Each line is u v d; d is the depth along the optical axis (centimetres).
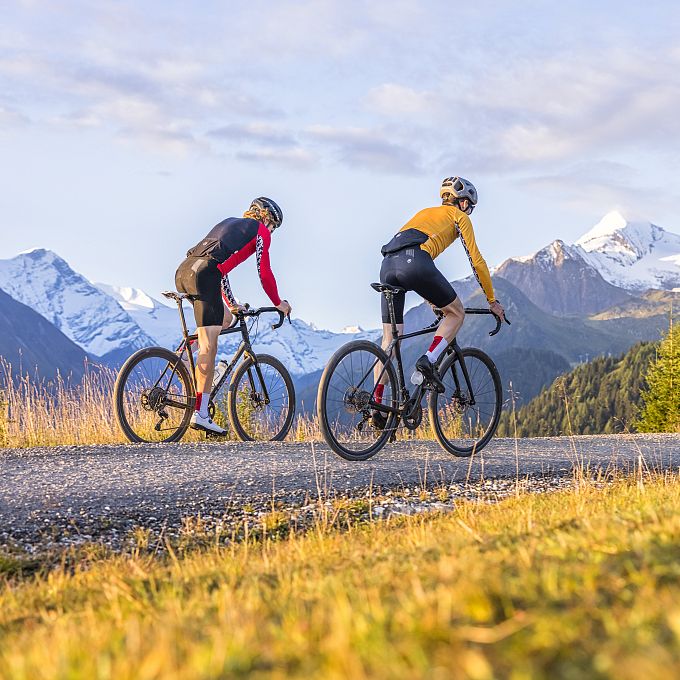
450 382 713
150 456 668
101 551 420
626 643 136
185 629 185
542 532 287
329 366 645
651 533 245
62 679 149
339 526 475
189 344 824
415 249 684
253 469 602
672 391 3384
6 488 528
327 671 133
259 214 834
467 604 170
